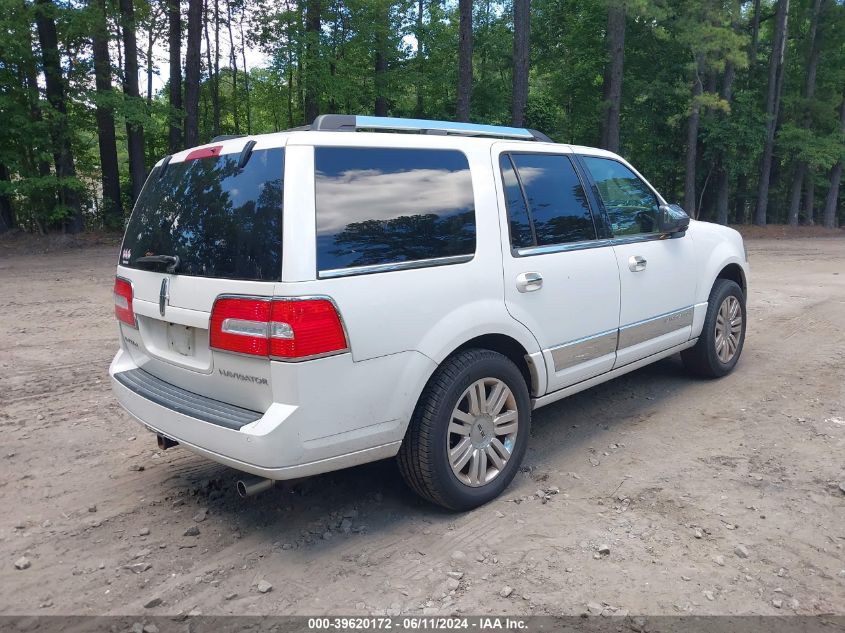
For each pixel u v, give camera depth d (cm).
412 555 308
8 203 1877
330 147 306
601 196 443
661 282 478
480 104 2923
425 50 2694
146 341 358
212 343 299
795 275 1270
